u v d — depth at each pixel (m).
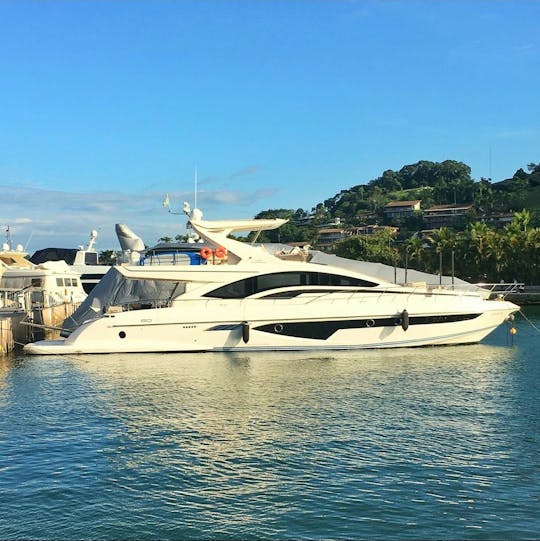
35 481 12.59
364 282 27.58
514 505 11.26
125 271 27.09
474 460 13.53
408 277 30.12
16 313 33.31
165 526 10.59
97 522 10.76
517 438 15.02
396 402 18.59
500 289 69.44
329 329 27.38
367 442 14.80
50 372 23.78
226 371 23.45
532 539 10.03
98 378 22.55
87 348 27.36
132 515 11.01
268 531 10.38
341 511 11.07
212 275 27.34
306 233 170.62
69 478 12.75
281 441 14.95
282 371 23.38
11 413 17.80
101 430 16.03
